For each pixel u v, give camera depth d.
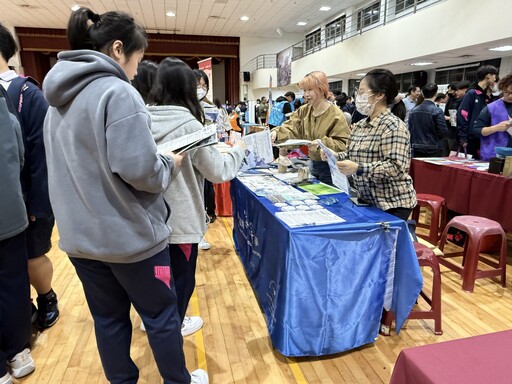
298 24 14.40
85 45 1.04
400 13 9.14
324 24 13.81
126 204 0.99
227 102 16.38
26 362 1.62
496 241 3.01
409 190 1.87
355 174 1.85
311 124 2.48
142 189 0.98
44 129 1.05
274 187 2.26
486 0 5.36
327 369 1.68
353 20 11.69
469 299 2.34
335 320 1.66
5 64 1.67
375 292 1.71
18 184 1.46
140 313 1.17
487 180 2.78
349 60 9.79
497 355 0.75
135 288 1.09
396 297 1.75
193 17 12.84
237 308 2.21
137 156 0.91
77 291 2.39
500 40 5.25
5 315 1.54
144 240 1.03
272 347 1.84
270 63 16.80
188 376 1.28
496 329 2.02
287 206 1.86
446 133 3.92
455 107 4.58
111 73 0.98
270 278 1.83
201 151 1.36
